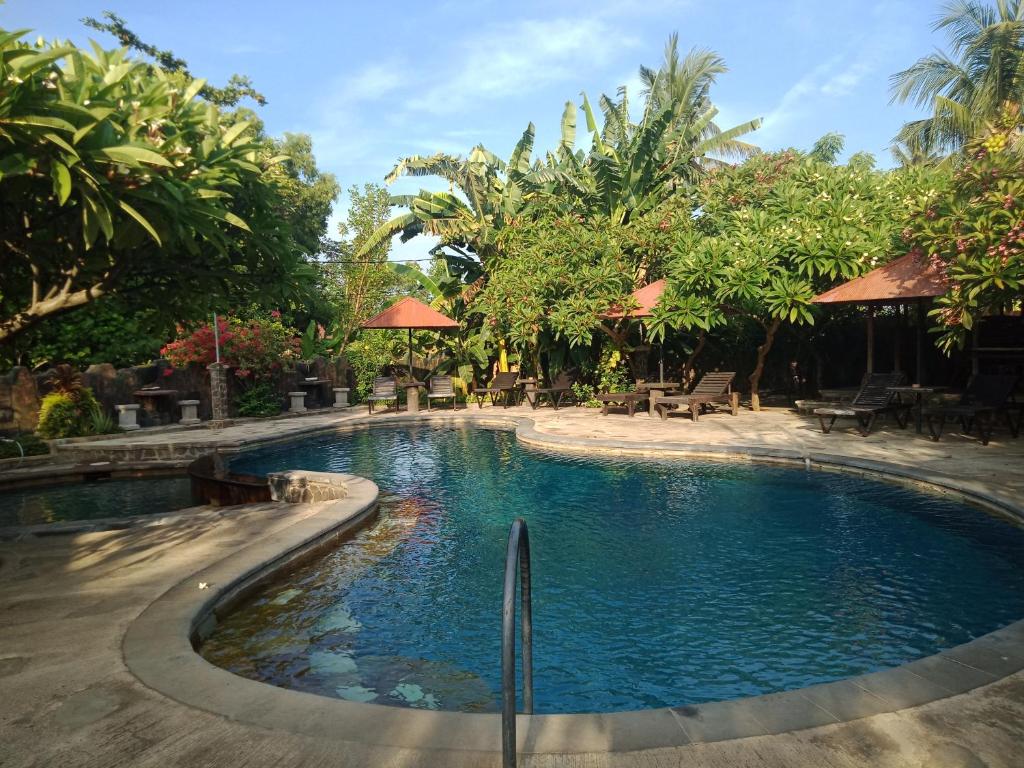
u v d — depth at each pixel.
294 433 15.32
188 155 4.81
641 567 6.31
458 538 7.44
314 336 26.77
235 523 7.52
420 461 12.54
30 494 10.98
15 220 5.49
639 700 4.02
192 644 4.55
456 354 22.92
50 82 4.33
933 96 20.11
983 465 8.63
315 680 4.30
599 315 16.34
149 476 12.54
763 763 2.72
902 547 6.55
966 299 9.43
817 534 7.04
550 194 20.52
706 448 10.93
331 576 6.26
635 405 17.64
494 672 4.43
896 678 3.44
